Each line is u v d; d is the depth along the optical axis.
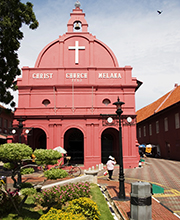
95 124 22.30
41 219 6.46
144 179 15.75
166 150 31.25
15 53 17.70
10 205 7.80
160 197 10.95
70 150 25.19
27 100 23.45
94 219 7.45
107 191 11.78
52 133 22.05
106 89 23.94
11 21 16.98
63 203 9.44
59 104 23.47
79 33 25.17
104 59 25.00
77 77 24.02
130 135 22.44
